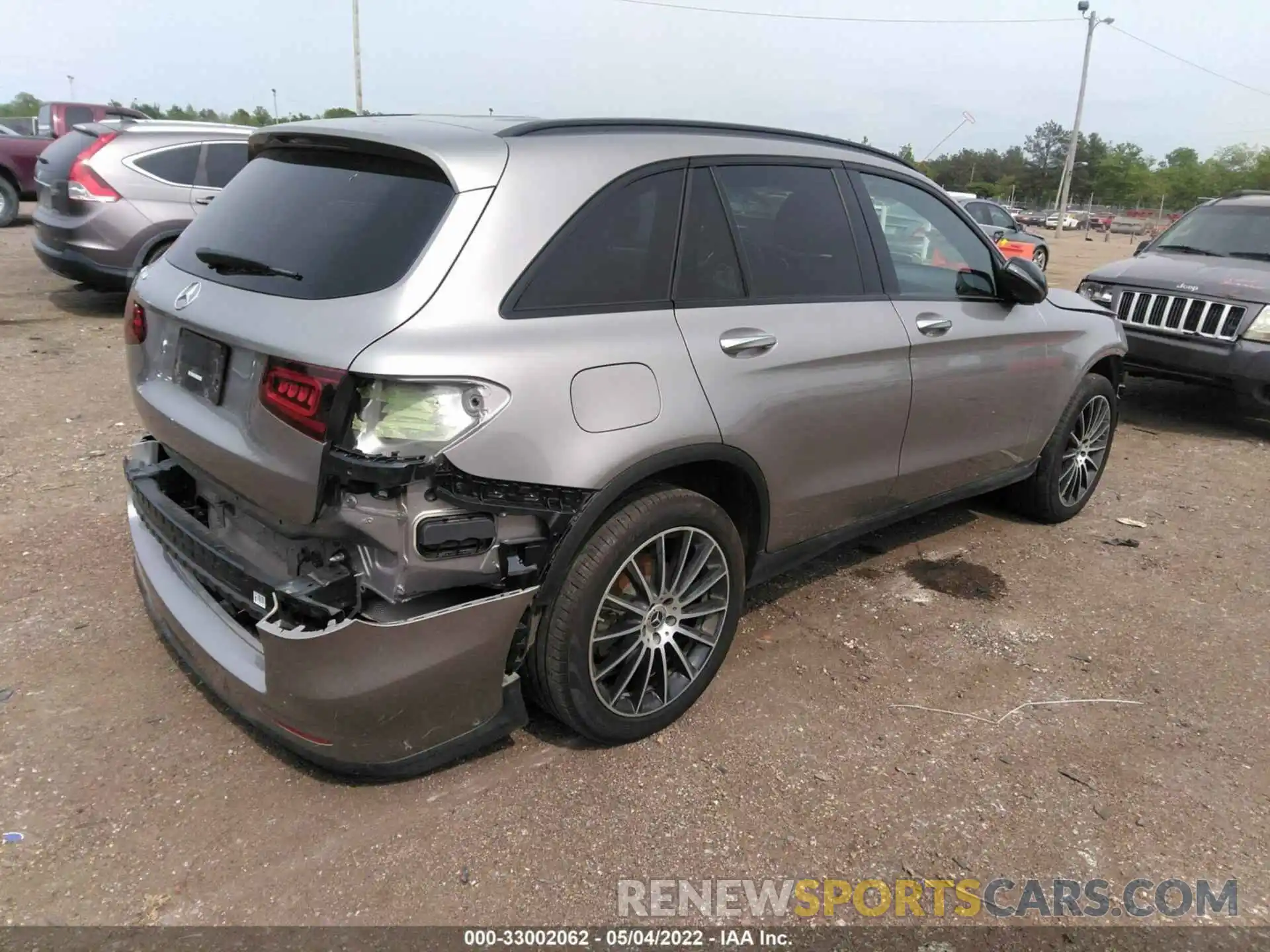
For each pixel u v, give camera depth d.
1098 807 2.80
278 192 2.84
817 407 3.26
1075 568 4.53
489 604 2.45
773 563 3.45
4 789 2.61
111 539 4.15
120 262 8.27
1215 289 6.83
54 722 2.90
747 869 2.49
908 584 4.25
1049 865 2.56
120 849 2.43
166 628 2.92
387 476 2.19
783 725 3.12
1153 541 4.93
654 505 2.76
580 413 2.51
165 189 8.37
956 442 4.05
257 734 2.91
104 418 5.86
